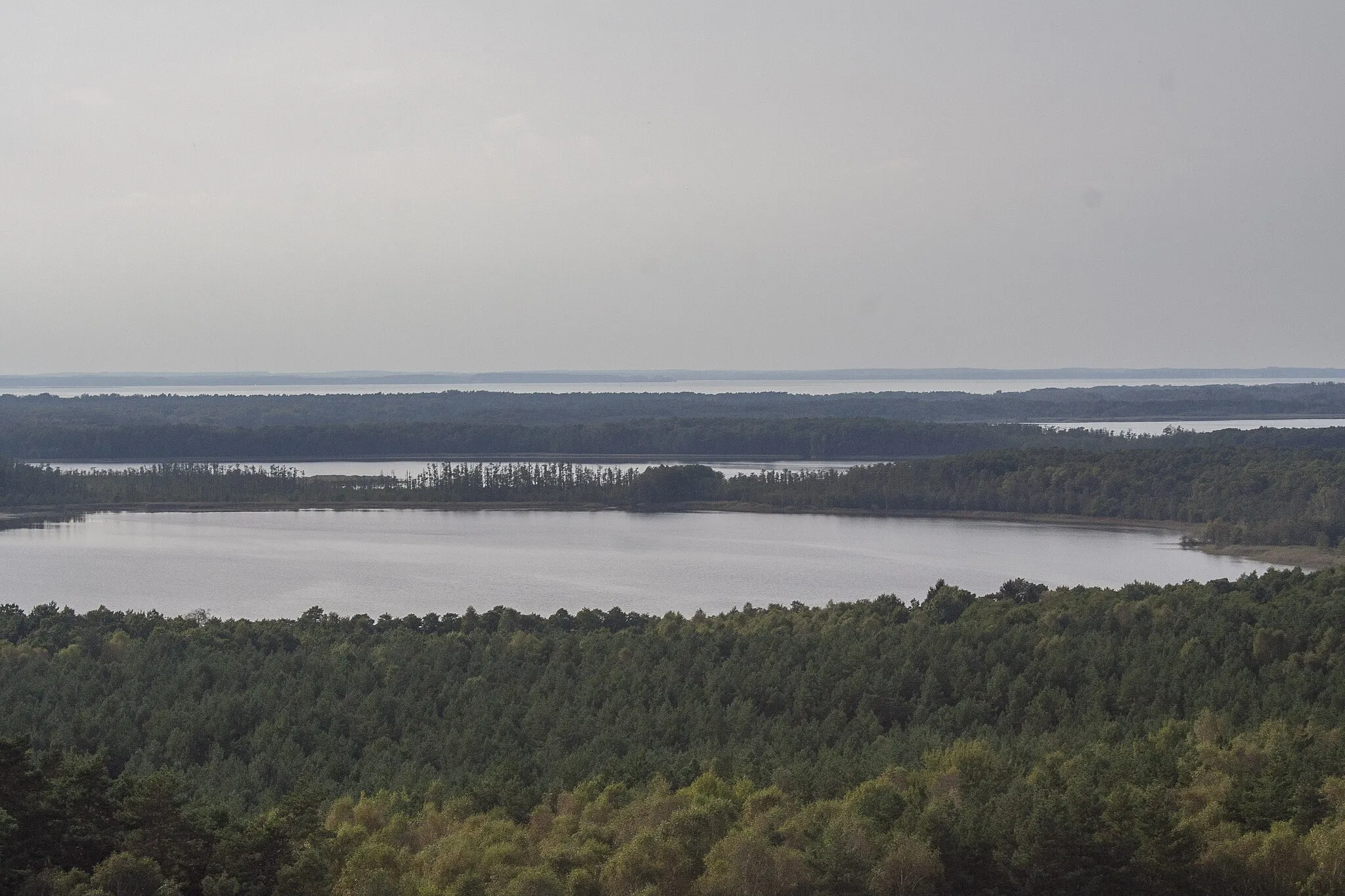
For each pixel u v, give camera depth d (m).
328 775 159.12
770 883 112.69
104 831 112.62
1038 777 128.38
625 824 125.88
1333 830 115.44
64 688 185.12
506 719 171.75
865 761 148.00
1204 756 138.12
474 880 112.44
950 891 114.94
